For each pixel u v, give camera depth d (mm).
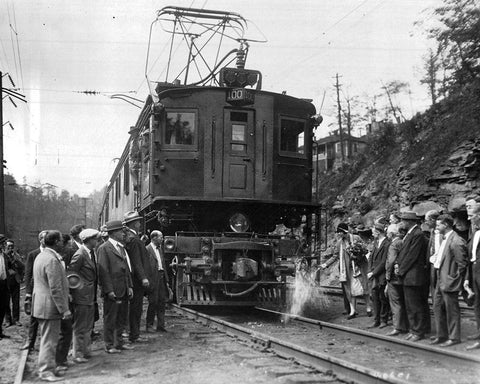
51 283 6648
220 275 11758
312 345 8594
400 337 9258
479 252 8109
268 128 12844
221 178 12477
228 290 11875
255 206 13023
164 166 12375
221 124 12562
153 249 10117
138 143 14938
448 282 8133
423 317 9164
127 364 7309
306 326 10656
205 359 7426
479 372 6531
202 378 6293
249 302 11797
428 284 9078
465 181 20109
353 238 12352
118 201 20594
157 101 12539
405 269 8875
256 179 12641
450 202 19812
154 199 12078
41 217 83875
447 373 6574
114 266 8305
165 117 12477
